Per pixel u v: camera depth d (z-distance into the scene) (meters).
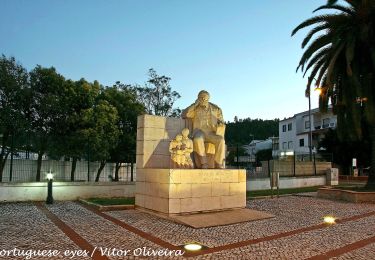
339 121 19.14
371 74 17.22
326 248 7.41
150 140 12.73
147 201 12.02
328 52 18.23
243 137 93.81
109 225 9.56
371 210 13.89
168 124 13.23
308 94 19.66
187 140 11.91
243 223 10.35
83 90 20.27
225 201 11.98
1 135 16.92
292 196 19.03
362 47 17.64
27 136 17.48
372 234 8.98
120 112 24.28
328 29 18.20
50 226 9.22
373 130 18.36
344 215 12.34
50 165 18.50
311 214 12.38
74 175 19.17
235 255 6.74
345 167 36.53
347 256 6.80
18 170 17.17
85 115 19.52
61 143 18.88
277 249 7.25
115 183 16.86
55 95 18.81
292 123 54.16
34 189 14.98
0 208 12.62
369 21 17.03
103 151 20.02
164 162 12.97
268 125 96.56
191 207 11.06
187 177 11.08
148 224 9.84
